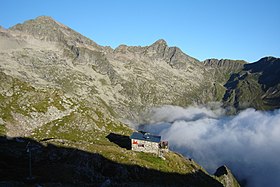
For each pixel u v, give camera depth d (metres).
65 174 88.62
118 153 122.88
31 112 177.75
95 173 97.00
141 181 109.38
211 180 158.25
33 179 81.75
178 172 132.62
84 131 175.75
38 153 114.44
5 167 93.88
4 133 147.50
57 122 177.75
